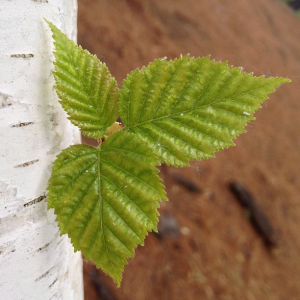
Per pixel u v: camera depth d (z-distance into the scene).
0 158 0.08
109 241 0.09
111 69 0.66
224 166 0.72
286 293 0.60
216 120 0.10
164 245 0.50
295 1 2.15
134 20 0.81
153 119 0.11
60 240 0.10
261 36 1.32
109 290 0.40
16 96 0.08
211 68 0.10
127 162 0.10
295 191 0.83
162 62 0.10
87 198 0.09
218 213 0.61
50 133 0.09
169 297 0.46
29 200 0.09
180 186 0.59
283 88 1.19
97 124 0.10
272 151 0.89
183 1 1.05
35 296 0.10
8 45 0.08
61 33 0.09
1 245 0.08
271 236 0.65
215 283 0.51
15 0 0.08
